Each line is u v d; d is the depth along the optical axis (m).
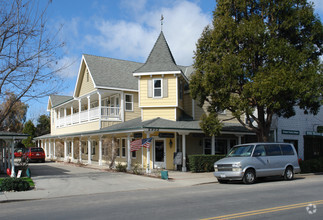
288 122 26.80
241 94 17.12
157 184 15.10
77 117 32.16
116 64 30.59
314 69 16.62
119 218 7.85
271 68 16.42
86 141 34.03
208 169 20.41
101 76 27.56
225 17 17.72
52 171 21.89
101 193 12.88
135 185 14.81
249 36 16.86
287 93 16.42
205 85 17.56
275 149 16.09
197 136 21.95
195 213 8.23
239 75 17.06
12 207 9.95
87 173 20.22
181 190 13.14
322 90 16.56
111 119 27.19
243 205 9.23
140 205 9.62
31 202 10.95
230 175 14.67
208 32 18.66
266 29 17.09
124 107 27.95
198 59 18.50
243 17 18.39
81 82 31.62
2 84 15.65
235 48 17.55
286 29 17.61
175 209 8.83
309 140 28.16
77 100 33.06
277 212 8.22
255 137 25.91
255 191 12.20
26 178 17.52
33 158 32.72
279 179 16.91
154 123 20.80
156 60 24.20
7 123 47.31
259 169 15.12
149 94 23.62
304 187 13.34
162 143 22.48
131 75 30.03
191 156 20.08
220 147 25.52
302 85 15.85
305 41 17.78
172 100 23.17
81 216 8.23
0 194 12.43
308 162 21.62
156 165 22.33
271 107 17.09
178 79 23.97
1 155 25.59
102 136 25.98
